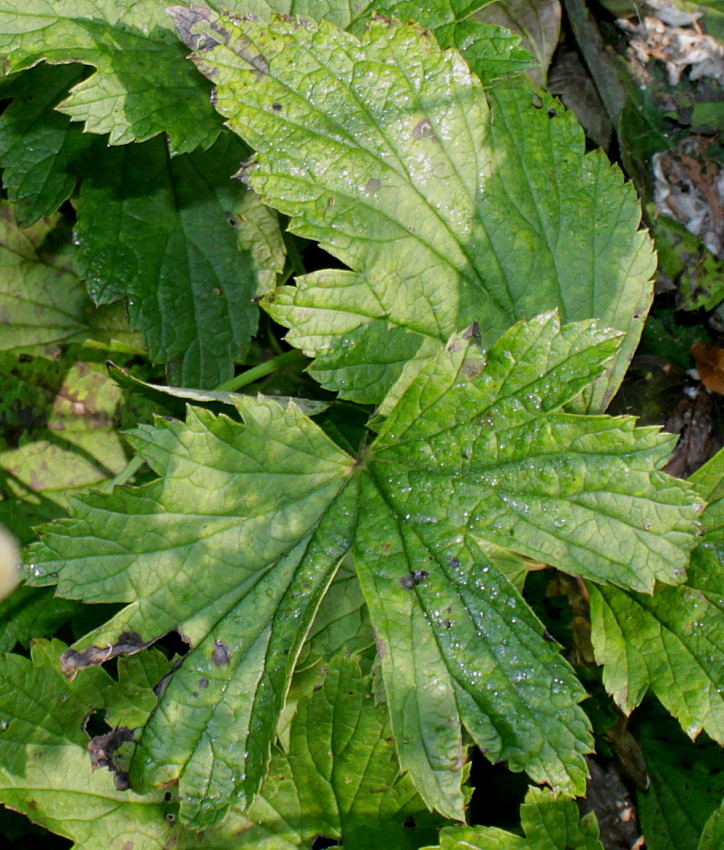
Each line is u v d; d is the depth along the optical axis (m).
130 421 0.51
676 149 0.54
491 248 0.44
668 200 0.53
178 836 0.44
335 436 0.46
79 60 0.44
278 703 0.40
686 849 0.48
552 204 0.45
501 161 0.44
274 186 0.42
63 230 0.52
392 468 0.42
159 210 0.49
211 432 0.41
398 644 0.40
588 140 0.54
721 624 0.43
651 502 0.41
